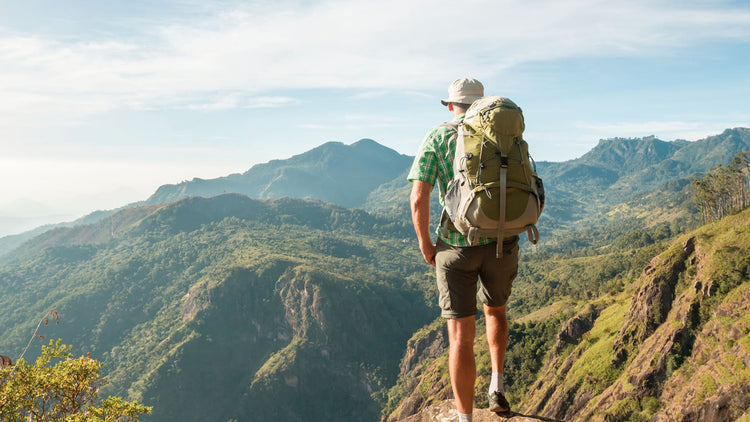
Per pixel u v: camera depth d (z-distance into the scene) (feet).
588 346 245.24
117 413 25.66
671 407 159.02
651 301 205.36
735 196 340.80
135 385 623.77
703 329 169.07
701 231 205.16
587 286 437.17
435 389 368.89
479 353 233.14
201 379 650.84
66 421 23.91
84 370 25.25
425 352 546.67
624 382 191.01
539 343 319.06
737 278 165.99
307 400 640.99
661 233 649.20
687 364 170.50
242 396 634.43
